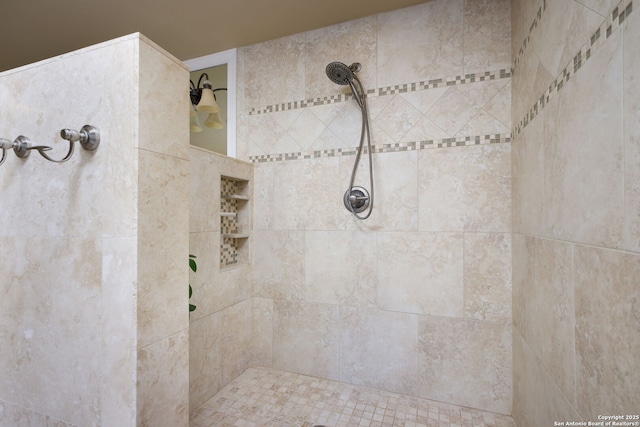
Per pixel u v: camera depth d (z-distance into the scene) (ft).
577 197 2.44
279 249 5.93
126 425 2.77
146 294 2.82
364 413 4.61
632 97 1.76
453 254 4.85
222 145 6.53
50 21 5.31
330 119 5.61
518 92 4.19
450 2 4.91
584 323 2.33
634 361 1.75
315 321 5.66
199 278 4.78
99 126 2.90
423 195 5.01
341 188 5.51
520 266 4.11
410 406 4.78
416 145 5.06
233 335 5.56
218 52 6.46
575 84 2.47
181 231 3.22
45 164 3.19
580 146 2.39
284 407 4.75
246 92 6.25
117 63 2.82
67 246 3.07
